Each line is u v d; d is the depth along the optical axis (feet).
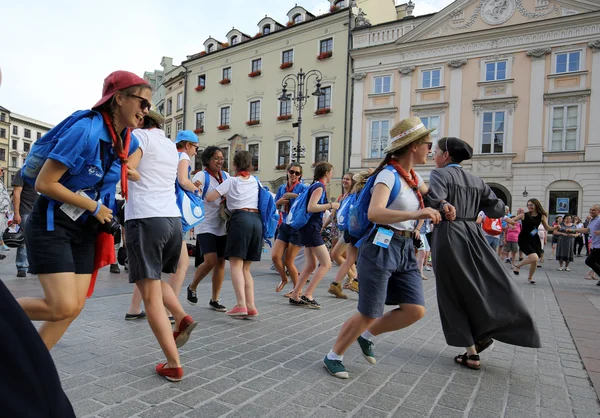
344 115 85.76
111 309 15.60
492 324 10.23
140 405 7.86
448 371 10.46
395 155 9.91
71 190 7.45
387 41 81.87
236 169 15.66
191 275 26.21
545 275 34.14
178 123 120.26
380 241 9.34
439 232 10.69
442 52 76.02
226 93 105.81
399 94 79.77
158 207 9.43
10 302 3.09
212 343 12.12
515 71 71.20
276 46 96.27
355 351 11.89
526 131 70.59
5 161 228.63
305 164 91.50
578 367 10.97
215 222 16.28
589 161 66.18
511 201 71.41
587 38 66.33
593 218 29.78
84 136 7.11
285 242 20.35
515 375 10.31
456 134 75.05
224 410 7.80
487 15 72.79
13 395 2.88
